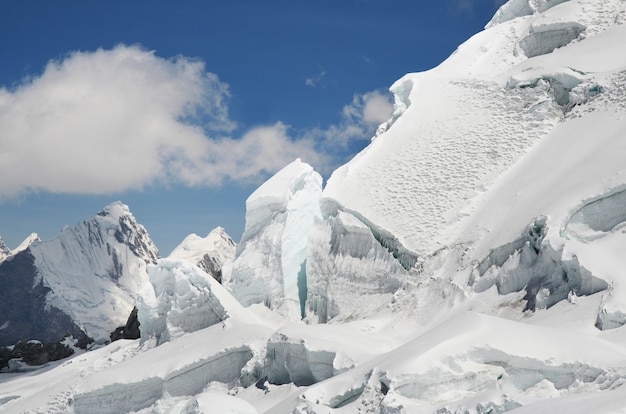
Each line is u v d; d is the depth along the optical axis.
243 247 79.38
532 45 82.94
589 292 50.66
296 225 76.94
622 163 58.16
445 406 39.62
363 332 60.16
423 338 46.91
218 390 62.53
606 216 55.91
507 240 59.88
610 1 81.50
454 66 86.19
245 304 75.25
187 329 70.50
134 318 113.06
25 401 71.31
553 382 41.84
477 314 47.09
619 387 37.31
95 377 65.19
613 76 69.44
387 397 41.91
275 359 58.03
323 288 70.88
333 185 76.56
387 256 67.69
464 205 68.56
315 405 45.09
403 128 79.88
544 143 69.94
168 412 49.22
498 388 41.16
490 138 73.38
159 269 73.94
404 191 72.19
